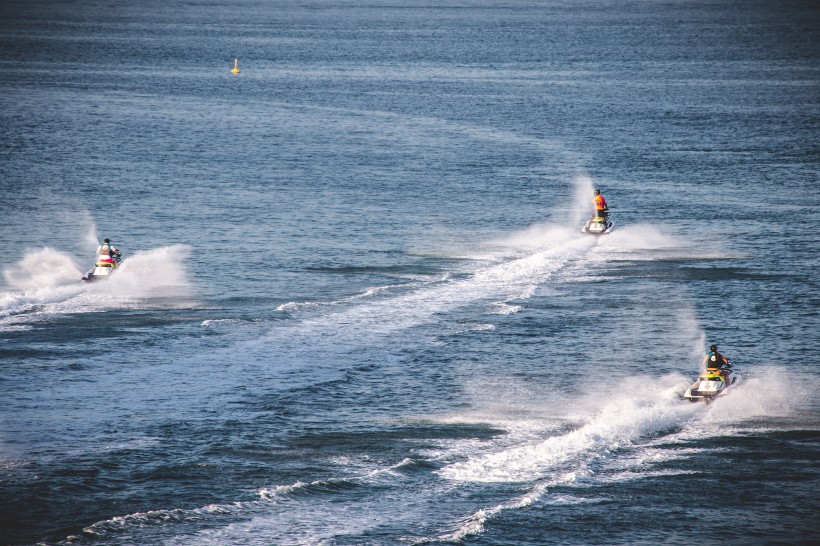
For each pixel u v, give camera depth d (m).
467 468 104.94
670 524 94.00
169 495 97.19
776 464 107.31
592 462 107.06
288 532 90.06
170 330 156.25
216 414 120.69
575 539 90.88
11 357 140.12
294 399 126.75
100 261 188.62
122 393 127.31
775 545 90.50
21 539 87.81
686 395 127.62
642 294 186.00
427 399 127.94
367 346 150.88
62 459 105.50
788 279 198.25
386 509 95.25
